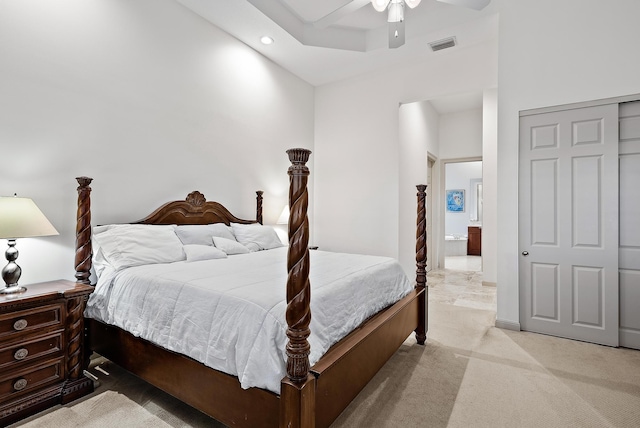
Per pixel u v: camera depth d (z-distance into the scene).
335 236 4.96
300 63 4.37
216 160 3.56
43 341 1.87
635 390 2.07
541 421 1.76
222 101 3.62
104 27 2.61
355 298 1.95
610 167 2.78
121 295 2.05
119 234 2.41
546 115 3.03
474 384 2.14
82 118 2.48
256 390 1.37
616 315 2.76
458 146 6.40
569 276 2.94
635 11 2.69
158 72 2.99
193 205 3.26
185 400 1.65
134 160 2.82
